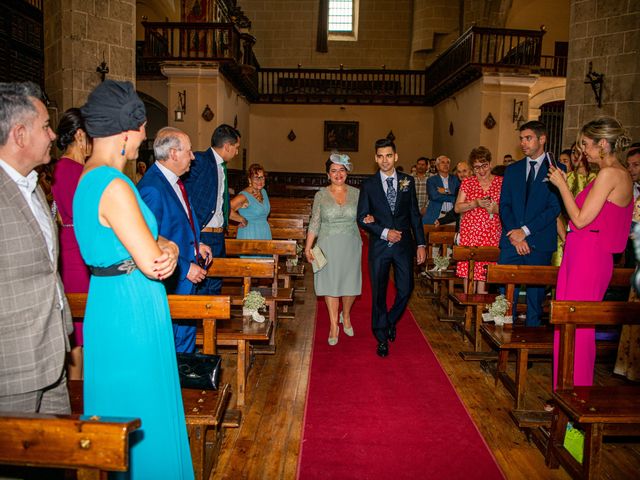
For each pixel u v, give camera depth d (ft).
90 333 6.49
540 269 12.92
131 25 28.99
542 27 46.29
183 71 47.39
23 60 38.63
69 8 26.84
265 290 16.84
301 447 10.32
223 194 15.29
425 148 66.69
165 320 6.83
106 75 28.07
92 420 5.03
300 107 66.90
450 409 12.12
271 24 75.77
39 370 6.05
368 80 66.69
